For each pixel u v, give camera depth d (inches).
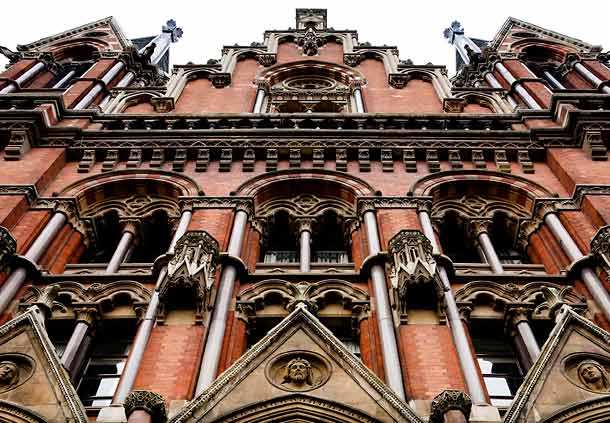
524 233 745.0
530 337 563.2
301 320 499.5
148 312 556.4
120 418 438.9
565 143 847.7
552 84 1254.3
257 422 418.9
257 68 1263.5
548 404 435.5
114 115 929.5
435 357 506.6
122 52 1311.5
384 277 603.5
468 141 863.1
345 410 423.8
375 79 1205.7
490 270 676.1
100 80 1123.9
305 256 695.7
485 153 846.5
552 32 1435.8
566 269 631.2
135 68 1323.8
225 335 544.4
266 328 584.1
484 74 1282.0
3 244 609.6
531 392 441.4
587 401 431.8
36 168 784.9
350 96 1139.9
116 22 1482.5
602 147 813.2
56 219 712.4
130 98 1114.1
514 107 1042.7
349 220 743.7
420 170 823.7
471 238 749.3
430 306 558.9
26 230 681.6
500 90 1117.7
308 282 620.7
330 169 820.6
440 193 795.4
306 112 1033.5
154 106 1067.9
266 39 1401.3
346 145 853.8
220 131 878.4
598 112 848.9
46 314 573.9
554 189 777.6
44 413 429.7
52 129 868.6
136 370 490.6
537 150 845.8
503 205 786.8
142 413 399.5
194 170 822.5
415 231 613.9
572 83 1254.3
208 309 559.8
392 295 573.3
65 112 930.1
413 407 456.1
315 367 466.6
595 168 781.9
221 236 669.3
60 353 559.8
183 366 495.5
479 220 756.0
